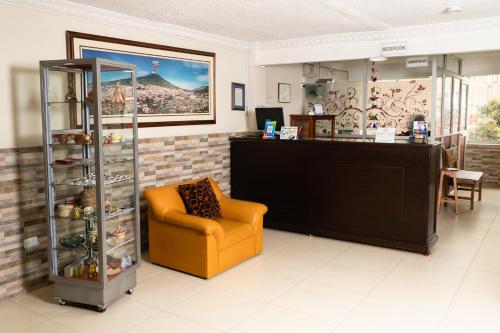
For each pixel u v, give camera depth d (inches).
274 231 217.2
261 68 250.4
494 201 281.0
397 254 180.5
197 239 155.3
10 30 137.3
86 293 131.0
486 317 124.3
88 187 141.2
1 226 137.0
